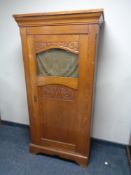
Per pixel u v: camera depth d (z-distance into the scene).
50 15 1.24
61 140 1.69
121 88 1.74
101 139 2.02
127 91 1.73
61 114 1.57
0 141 2.09
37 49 1.41
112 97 1.80
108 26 1.57
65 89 1.47
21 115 2.35
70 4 1.62
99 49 1.66
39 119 1.67
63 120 1.59
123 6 1.48
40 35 1.36
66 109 1.54
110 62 1.68
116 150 1.93
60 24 1.27
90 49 1.27
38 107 1.62
